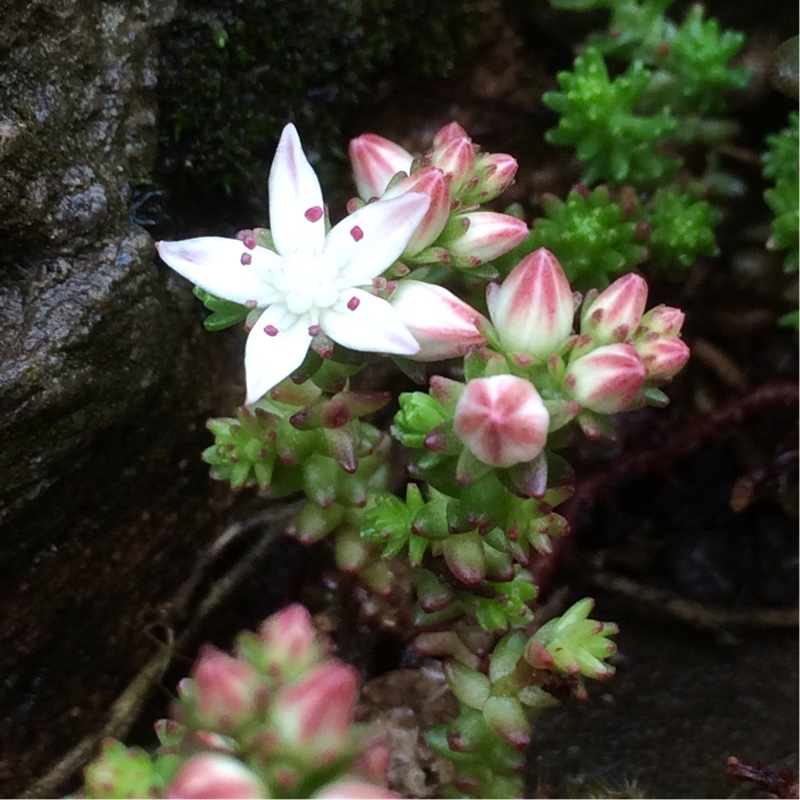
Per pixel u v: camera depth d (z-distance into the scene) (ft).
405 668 0.23
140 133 0.20
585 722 0.23
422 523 0.17
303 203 0.16
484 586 0.18
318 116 0.23
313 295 0.15
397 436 0.17
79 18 0.18
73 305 0.18
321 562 0.24
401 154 0.19
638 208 0.24
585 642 0.18
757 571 0.25
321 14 0.22
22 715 0.21
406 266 0.16
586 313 0.16
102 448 0.19
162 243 0.16
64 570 0.20
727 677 0.23
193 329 0.21
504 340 0.16
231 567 0.23
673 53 0.25
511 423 0.15
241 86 0.22
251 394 0.15
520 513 0.17
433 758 0.22
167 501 0.21
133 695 0.22
